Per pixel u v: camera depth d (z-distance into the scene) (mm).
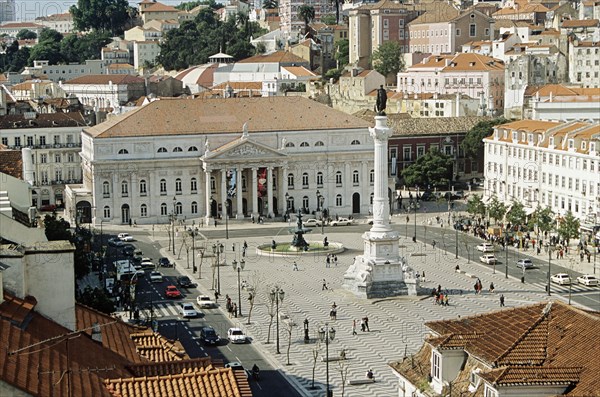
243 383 67688
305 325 179000
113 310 153125
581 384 69062
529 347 75312
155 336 89312
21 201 113375
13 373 53750
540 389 69375
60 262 71500
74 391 57500
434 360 82438
